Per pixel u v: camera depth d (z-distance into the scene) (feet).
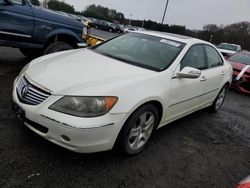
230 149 13.85
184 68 12.32
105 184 9.27
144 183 9.71
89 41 24.58
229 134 15.76
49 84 9.75
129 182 9.60
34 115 9.45
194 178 10.69
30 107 9.60
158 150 12.15
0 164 9.27
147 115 11.24
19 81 10.98
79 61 12.06
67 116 8.97
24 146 10.47
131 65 12.21
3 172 8.93
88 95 9.21
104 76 10.53
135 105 10.00
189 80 13.17
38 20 19.17
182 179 10.44
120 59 12.91
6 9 17.54
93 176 9.53
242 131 16.65
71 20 21.25
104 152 11.00
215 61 16.85
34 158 9.89
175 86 12.19
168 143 13.01
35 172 9.20
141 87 10.50
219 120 17.78
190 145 13.33
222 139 14.85
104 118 9.22
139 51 13.57
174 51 13.35
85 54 13.39
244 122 18.38
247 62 30.55
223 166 12.04
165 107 11.89
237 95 26.66
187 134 14.51
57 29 20.42
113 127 9.50
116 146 10.51
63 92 9.35
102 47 14.76
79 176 9.40
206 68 15.46
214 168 11.72
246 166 12.46
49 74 10.44
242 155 13.46
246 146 14.61
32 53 22.38
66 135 8.98
